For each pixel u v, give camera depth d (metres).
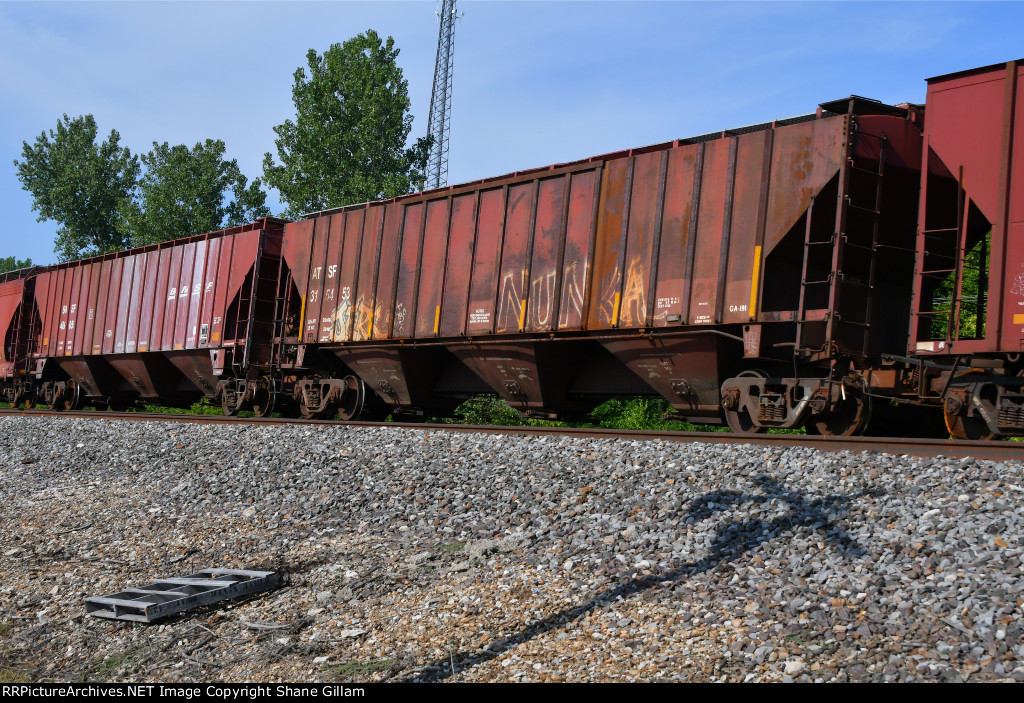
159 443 14.41
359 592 6.97
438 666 5.46
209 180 50.59
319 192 42.47
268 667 5.90
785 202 10.73
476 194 14.80
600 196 12.95
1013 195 8.76
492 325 14.09
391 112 43.78
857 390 10.39
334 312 17.28
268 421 16.12
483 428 12.16
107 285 25.39
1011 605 4.83
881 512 6.45
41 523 10.44
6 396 29.95
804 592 5.55
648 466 8.75
